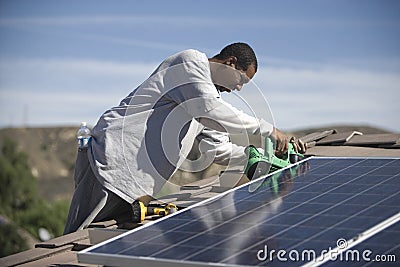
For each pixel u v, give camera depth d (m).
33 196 49.00
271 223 5.20
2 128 80.88
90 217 7.33
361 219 5.06
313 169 6.55
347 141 9.46
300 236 4.91
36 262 6.12
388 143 9.16
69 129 82.19
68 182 70.50
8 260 6.10
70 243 6.54
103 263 5.01
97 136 7.50
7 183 48.59
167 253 4.90
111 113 7.57
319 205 5.43
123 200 7.42
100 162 7.38
